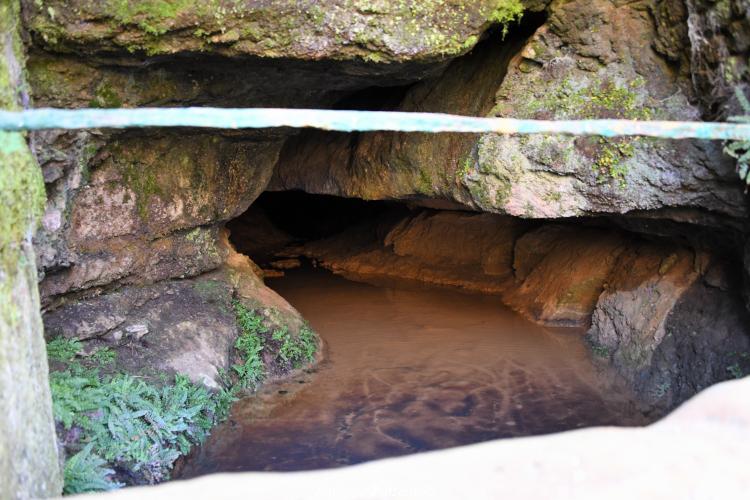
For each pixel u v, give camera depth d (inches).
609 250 395.9
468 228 531.2
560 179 275.1
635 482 81.7
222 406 288.5
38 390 141.9
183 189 316.5
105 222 281.7
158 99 260.7
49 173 228.7
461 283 507.8
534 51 277.7
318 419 285.3
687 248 327.0
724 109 229.8
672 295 315.0
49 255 238.4
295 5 227.5
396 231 578.9
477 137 298.5
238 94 282.0
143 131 276.8
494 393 308.2
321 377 333.1
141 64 237.1
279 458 251.6
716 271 297.6
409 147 353.4
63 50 221.9
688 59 246.7
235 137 325.1
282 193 748.6
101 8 210.8
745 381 98.5
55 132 224.8
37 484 133.3
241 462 248.7
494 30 301.1
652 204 261.6
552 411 287.0
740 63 217.6
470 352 363.6
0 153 131.9
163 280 319.6
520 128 109.9
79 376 242.7
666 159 252.4
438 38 242.8
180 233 325.7
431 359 354.3
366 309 448.5
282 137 346.3
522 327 402.9
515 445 89.7
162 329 297.9
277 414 291.3
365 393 312.0
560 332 389.4
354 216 676.7
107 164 274.5
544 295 424.8
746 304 266.4
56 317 262.7
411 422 280.1
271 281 533.6
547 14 271.1
